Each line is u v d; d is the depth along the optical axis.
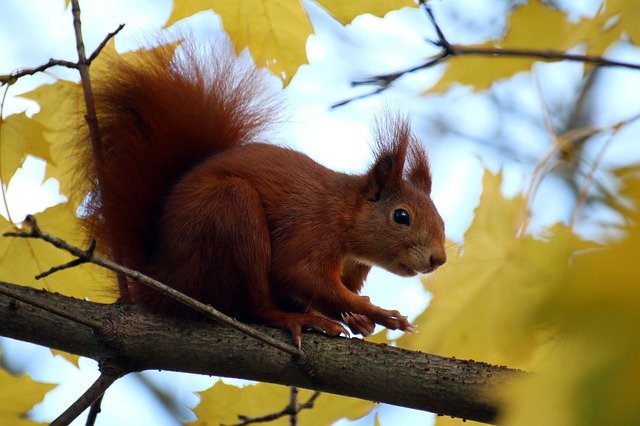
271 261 8.98
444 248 9.77
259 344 7.71
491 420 7.26
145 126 9.30
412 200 9.97
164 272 8.42
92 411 7.95
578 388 2.78
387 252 9.83
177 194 8.71
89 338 7.64
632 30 10.19
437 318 8.77
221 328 7.86
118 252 8.73
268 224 9.10
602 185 4.35
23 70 8.45
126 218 8.83
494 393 7.21
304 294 9.02
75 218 9.08
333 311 9.05
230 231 8.42
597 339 2.79
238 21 9.92
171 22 9.86
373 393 7.49
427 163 10.96
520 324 2.99
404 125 10.39
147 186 8.98
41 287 9.30
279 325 8.16
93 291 9.30
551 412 2.91
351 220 9.68
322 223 9.30
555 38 10.66
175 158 9.30
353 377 7.51
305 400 9.06
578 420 2.74
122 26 8.69
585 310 2.83
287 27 9.95
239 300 8.46
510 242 8.69
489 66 11.08
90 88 8.69
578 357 2.81
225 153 9.33
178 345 7.71
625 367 2.73
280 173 9.34
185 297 6.68
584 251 2.94
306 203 9.28
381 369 7.49
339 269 9.40
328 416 9.04
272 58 10.01
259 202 8.86
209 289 8.37
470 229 8.95
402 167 10.09
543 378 3.08
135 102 9.31
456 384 7.32
